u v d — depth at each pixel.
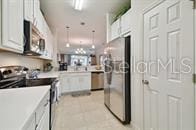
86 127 2.29
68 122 2.49
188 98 1.25
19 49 1.40
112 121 2.52
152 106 1.76
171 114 1.45
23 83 1.96
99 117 2.71
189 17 1.24
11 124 0.61
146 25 1.88
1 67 1.51
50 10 3.30
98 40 7.09
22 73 2.01
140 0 2.02
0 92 1.24
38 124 1.01
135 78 2.18
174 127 1.41
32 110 0.78
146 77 1.89
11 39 1.19
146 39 1.88
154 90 1.72
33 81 2.15
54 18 3.86
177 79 1.38
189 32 1.24
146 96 1.89
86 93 4.88
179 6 1.35
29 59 3.05
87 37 6.38
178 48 1.36
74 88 4.80
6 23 1.09
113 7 3.18
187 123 1.26
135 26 2.17
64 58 11.66
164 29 1.54
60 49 10.16
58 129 2.23
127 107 2.41
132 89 2.30
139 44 2.04
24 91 1.29
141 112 2.00
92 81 5.41
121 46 2.44
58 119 2.62
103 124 2.40
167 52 1.50
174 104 1.41
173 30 1.42
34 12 2.04
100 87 5.55
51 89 1.83
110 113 2.92
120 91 2.47
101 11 3.38
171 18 1.44
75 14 3.57
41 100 1.03
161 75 1.60
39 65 4.22
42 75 3.11
